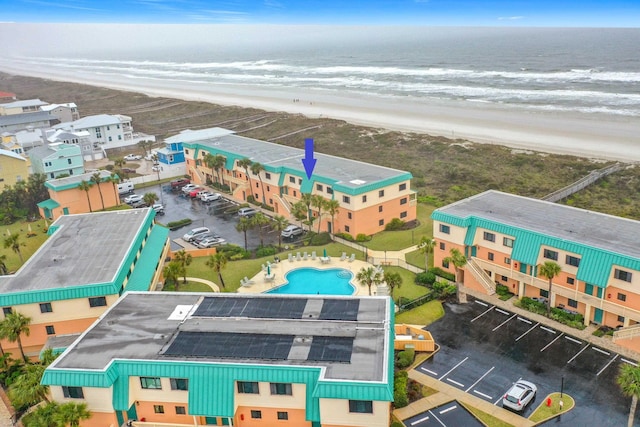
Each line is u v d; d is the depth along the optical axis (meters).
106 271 61.62
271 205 107.31
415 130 173.50
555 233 62.75
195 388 41.81
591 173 115.31
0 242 95.25
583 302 58.97
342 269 76.88
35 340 58.53
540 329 59.53
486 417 46.25
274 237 92.69
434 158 141.38
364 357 42.47
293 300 52.72
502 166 129.50
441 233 73.00
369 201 88.25
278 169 101.00
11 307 57.00
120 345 45.66
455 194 113.12
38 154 124.56
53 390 42.00
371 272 63.91
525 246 63.41
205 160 119.81
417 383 51.12
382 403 39.03
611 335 57.19
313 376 40.75
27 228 102.56
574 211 70.38
